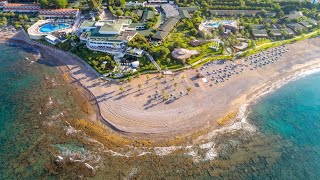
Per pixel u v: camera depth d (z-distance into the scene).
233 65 158.38
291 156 114.31
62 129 122.94
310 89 147.88
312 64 163.50
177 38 175.88
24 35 189.00
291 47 175.25
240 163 110.50
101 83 146.62
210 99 137.75
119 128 122.88
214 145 117.12
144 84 144.75
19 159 110.69
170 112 130.12
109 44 166.12
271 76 154.00
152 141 117.81
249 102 138.75
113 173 105.56
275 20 193.62
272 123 128.75
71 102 136.62
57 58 167.25
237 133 123.06
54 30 186.75
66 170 106.50
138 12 198.62
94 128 123.44
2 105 134.88
